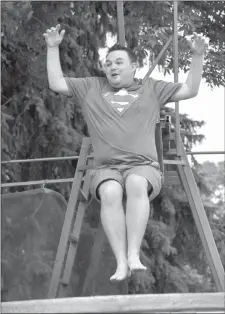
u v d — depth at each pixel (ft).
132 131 16.35
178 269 43.27
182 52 35.55
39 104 38.37
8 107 38.86
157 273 42.24
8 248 21.99
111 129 16.35
